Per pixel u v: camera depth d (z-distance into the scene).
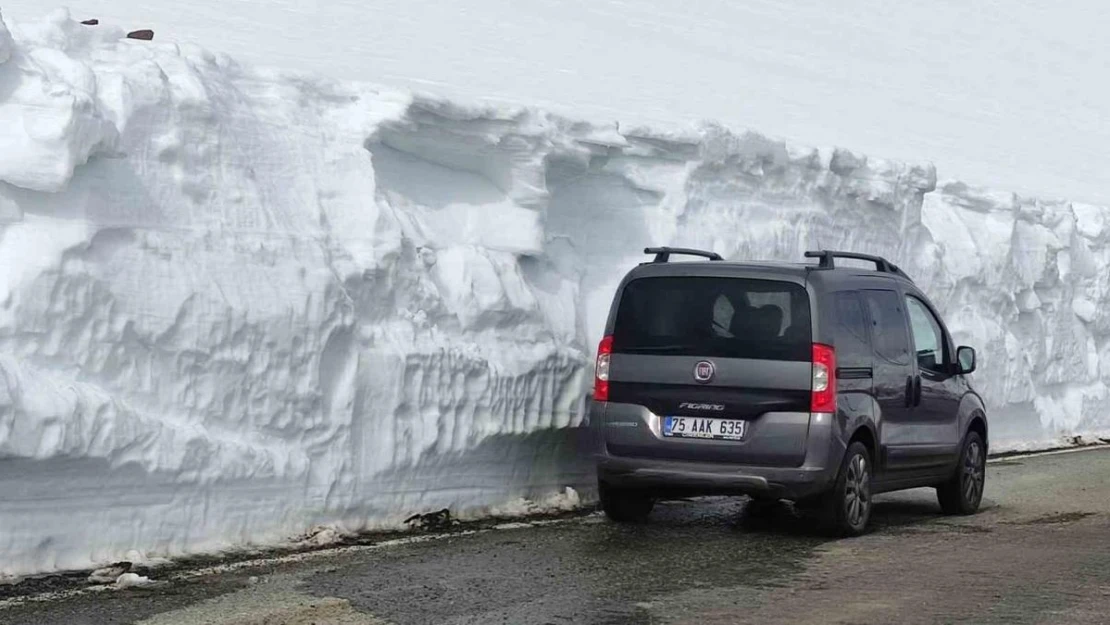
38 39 7.93
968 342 16.16
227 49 15.41
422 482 9.28
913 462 10.05
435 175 10.52
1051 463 14.42
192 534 7.75
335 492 8.57
